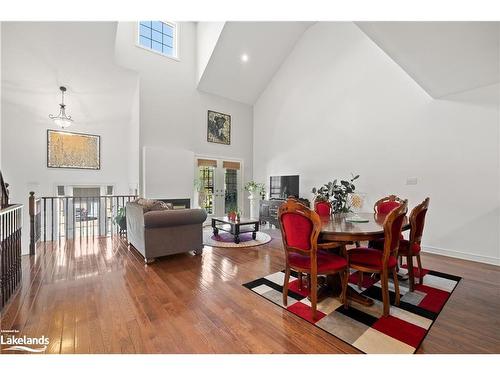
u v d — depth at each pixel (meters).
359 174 4.68
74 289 2.39
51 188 5.13
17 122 4.69
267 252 3.77
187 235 3.47
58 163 5.17
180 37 6.09
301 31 5.87
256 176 7.41
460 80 3.06
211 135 6.64
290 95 6.27
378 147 4.39
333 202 4.65
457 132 3.47
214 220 4.83
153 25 5.82
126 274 2.81
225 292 2.35
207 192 6.61
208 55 5.85
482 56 2.49
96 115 5.54
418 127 3.87
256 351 1.53
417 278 2.72
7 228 2.26
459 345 1.58
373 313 1.98
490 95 3.21
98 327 1.76
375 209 3.52
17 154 4.71
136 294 2.29
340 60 5.04
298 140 6.03
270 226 6.19
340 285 2.34
